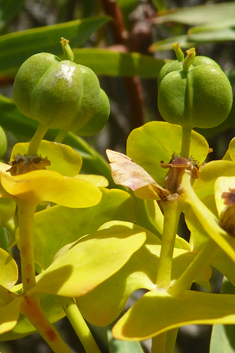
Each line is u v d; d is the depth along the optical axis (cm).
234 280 13
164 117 12
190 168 12
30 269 12
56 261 12
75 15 37
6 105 19
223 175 13
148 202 14
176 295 12
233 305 11
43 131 12
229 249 11
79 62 21
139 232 12
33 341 43
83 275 11
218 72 12
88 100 12
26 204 12
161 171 14
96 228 13
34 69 12
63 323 38
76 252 12
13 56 20
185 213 13
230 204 11
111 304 12
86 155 17
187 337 40
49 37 20
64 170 13
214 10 22
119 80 43
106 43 37
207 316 11
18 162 12
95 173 17
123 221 13
